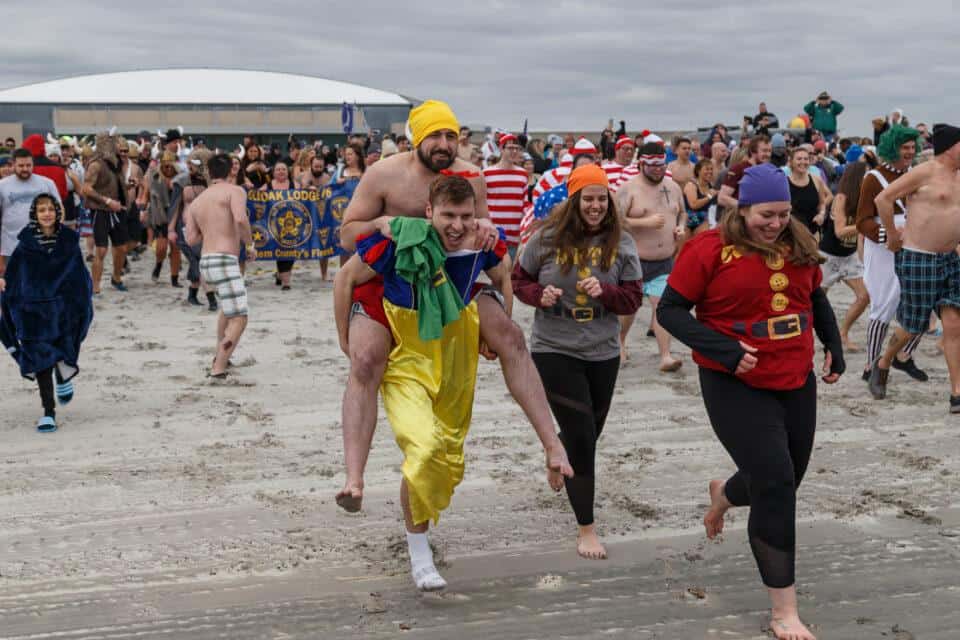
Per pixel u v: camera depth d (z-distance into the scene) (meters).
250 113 53.81
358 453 4.28
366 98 55.84
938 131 7.41
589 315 4.96
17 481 6.22
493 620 4.29
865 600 4.46
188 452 6.82
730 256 4.22
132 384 8.79
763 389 4.28
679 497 5.88
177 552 5.09
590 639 4.11
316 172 15.55
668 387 8.59
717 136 18.11
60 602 4.53
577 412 4.93
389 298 4.37
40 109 52.53
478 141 30.14
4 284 7.30
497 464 6.50
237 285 8.94
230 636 4.18
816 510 5.62
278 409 7.96
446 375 4.46
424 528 4.64
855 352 9.95
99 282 14.01
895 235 7.61
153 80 58.06
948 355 7.62
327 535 5.31
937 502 5.75
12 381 9.01
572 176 4.95
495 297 4.66
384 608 4.42
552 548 5.11
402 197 4.77
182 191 12.91
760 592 4.55
